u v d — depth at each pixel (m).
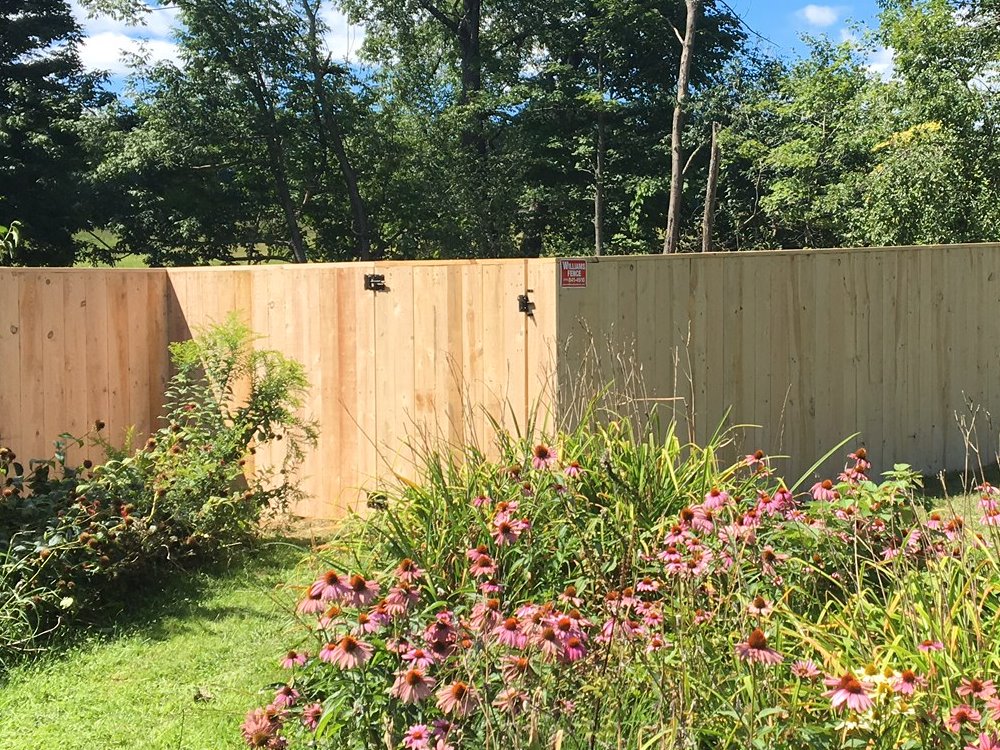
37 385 6.64
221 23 23.22
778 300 6.73
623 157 23.41
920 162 12.79
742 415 6.51
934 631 2.78
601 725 2.60
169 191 24.30
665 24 22.92
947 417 7.91
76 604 4.55
